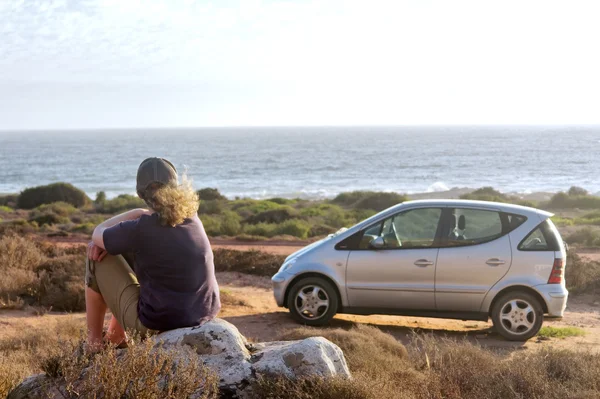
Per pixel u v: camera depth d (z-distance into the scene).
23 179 115.38
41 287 11.27
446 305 9.06
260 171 121.31
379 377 5.07
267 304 11.52
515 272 8.87
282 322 9.64
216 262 16.06
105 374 3.31
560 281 8.86
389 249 9.24
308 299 9.52
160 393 3.32
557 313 8.81
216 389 3.42
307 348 4.00
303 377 3.86
